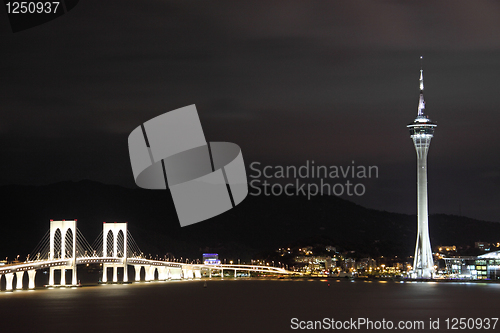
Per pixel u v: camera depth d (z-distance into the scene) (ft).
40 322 565.94
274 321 572.92
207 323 556.92
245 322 564.71
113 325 543.39
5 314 635.66
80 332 504.02
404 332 506.48
